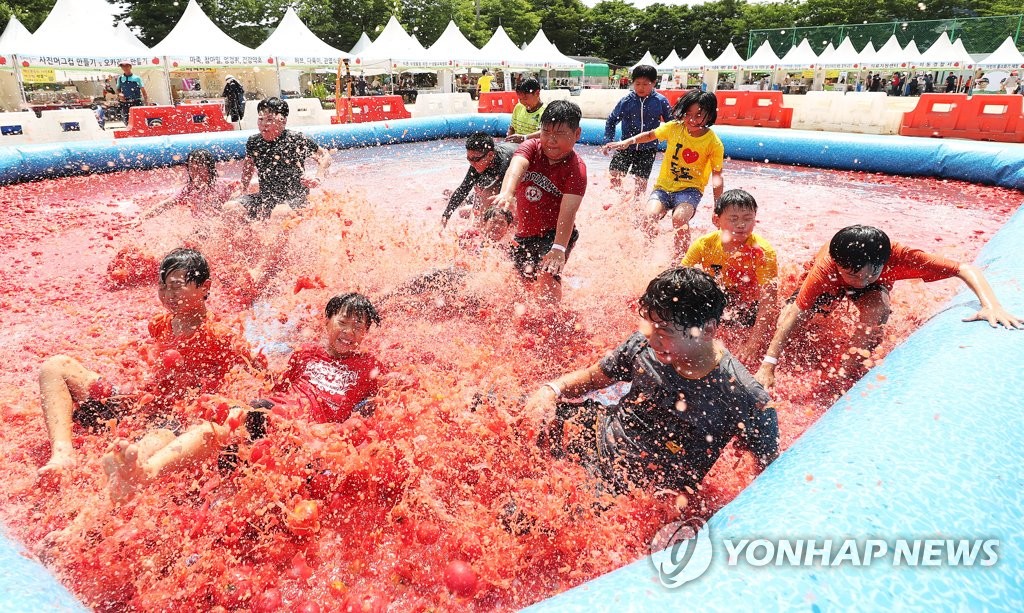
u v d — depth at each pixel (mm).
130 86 17531
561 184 3865
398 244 5105
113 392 2648
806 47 35188
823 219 6922
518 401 2754
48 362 2525
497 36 28562
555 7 70188
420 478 2285
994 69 31875
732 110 13914
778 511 1563
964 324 2693
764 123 13523
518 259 4246
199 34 19516
